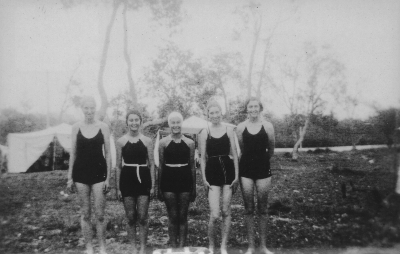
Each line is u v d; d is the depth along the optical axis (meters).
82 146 3.55
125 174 3.46
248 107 3.64
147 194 3.48
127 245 3.87
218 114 3.52
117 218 4.36
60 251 3.79
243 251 3.75
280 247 3.80
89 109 3.57
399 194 4.74
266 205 3.59
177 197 3.51
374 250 3.92
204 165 3.54
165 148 3.50
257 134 3.58
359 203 4.66
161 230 4.25
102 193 3.57
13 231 4.17
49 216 4.40
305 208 4.58
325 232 4.15
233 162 3.54
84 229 3.58
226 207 3.49
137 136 3.51
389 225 4.33
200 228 4.26
